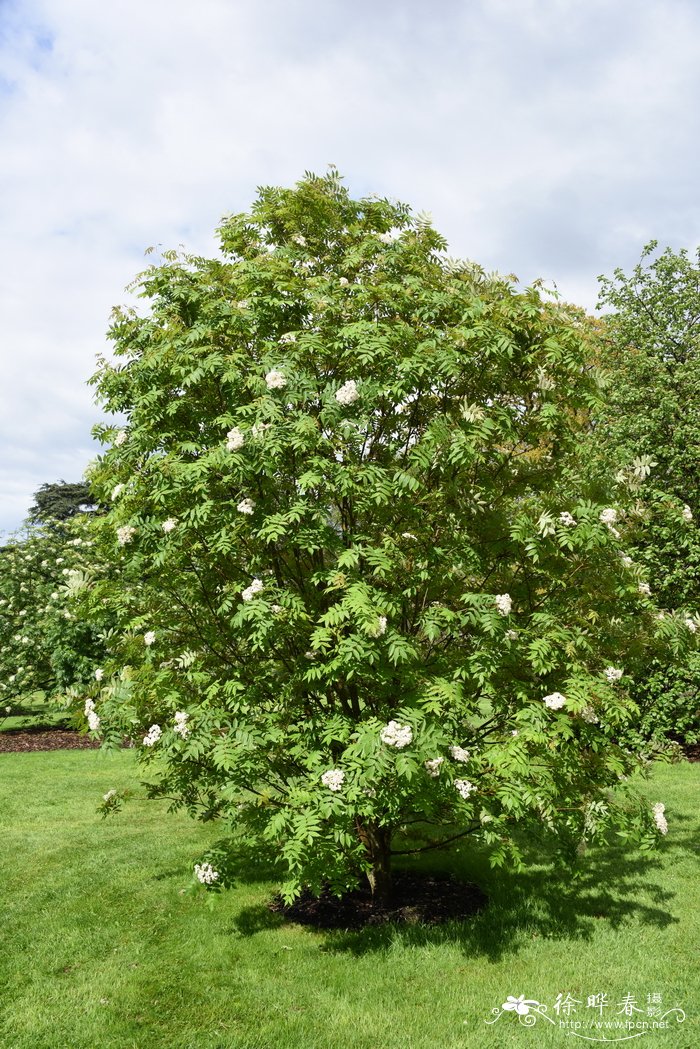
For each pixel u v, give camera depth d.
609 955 4.14
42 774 8.87
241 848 4.52
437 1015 3.54
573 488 4.71
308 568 4.78
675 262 11.45
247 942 4.31
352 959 4.10
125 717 4.79
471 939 4.30
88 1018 3.52
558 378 4.65
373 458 4.64
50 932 4.45
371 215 5.29
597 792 4.43
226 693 4.43
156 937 4.39
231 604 4.45
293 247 5.09
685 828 6.51
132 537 4.73
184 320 4.88
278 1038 3.37
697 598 9.45
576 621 4.60
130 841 6.21
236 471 4.22
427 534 4.45
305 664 4.43
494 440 4.66
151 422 4.72
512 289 4.79
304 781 4.21
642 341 11.38
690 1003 3.63
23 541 13.27
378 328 4.30
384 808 4.33
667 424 10.45
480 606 4.21
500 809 4.36
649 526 9.21
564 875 5.39
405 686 4.31
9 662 12.09
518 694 4.30
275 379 4.21
